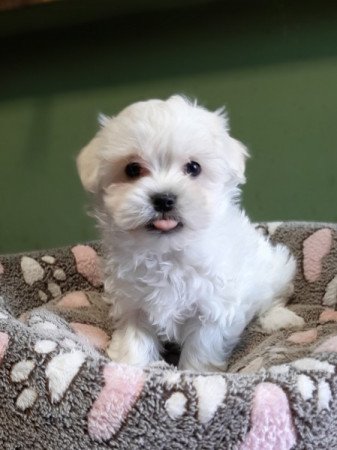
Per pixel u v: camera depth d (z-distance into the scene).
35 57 0.60
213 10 0.55
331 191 0.58
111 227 0.36
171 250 0.35
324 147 0.57
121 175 0.35
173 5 0.55
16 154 0.63
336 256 0.45
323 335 0.35
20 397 0.28
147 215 0.32
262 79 0.56
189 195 0.32
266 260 0.42
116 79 0.59
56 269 0.49
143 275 0.36
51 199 0.64
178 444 0.26
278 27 0.55
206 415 0.26
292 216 0.59
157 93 0.59
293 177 0.58
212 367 0.37
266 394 0.26
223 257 0.36
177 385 0.27
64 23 0.57
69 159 0.62
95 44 0.58
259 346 0.37
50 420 0.27
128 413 0.26
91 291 0.48
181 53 0.57
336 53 0.54
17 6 0.51
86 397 0.27
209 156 0.35
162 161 0.34
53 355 0.29
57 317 0.39
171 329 0.37
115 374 0.27
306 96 0.56
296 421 0.26
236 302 0.36
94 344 0.37
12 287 0.47
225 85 0.57
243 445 0.26
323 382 0.27
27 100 0.61
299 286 0.45
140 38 0.57
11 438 0.28
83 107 0.60
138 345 0.37
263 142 0.58
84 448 0.27
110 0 0.51
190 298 0.36
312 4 0.54
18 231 0.65
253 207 0.59
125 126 0.34
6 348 0.30
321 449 0.26
